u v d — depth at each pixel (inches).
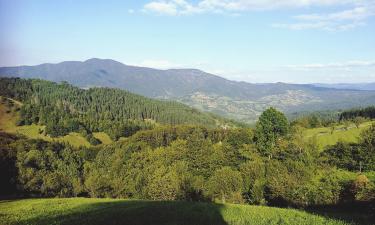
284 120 5000.0
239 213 1675.7
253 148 4904.0
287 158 4057.6
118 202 2253.9
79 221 1547.7
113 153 6860.2
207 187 3464.6
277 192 2910.9
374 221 1539.1
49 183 4857.3
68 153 7421.3
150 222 1483.8
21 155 6102.4
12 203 2375.7
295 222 1465.3
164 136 7573.8
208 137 7623.0
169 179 3602.4
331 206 2326.5
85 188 4832.7
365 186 2239.2
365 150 4094.5
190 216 1590.8
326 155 4611.2
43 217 1715.1
